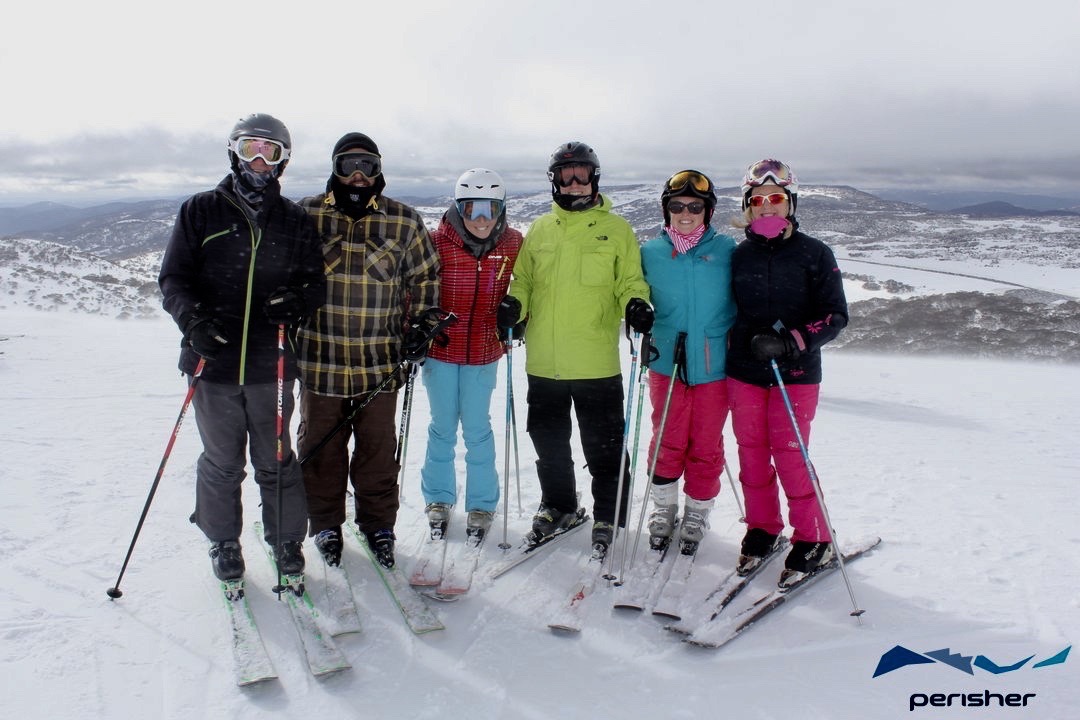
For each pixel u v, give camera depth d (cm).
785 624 281
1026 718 221
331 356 304
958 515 410
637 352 346
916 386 1118
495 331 347
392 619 281
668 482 349
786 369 302
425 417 690
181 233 266
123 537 349
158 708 223
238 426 280
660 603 288
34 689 229
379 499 325
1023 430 704
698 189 311
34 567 313
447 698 233
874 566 334
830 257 298
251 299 271
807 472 309
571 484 364
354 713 224
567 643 267
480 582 313
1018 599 299
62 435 566
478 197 311
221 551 292
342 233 295
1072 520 402
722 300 321
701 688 240
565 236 328
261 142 261
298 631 262
